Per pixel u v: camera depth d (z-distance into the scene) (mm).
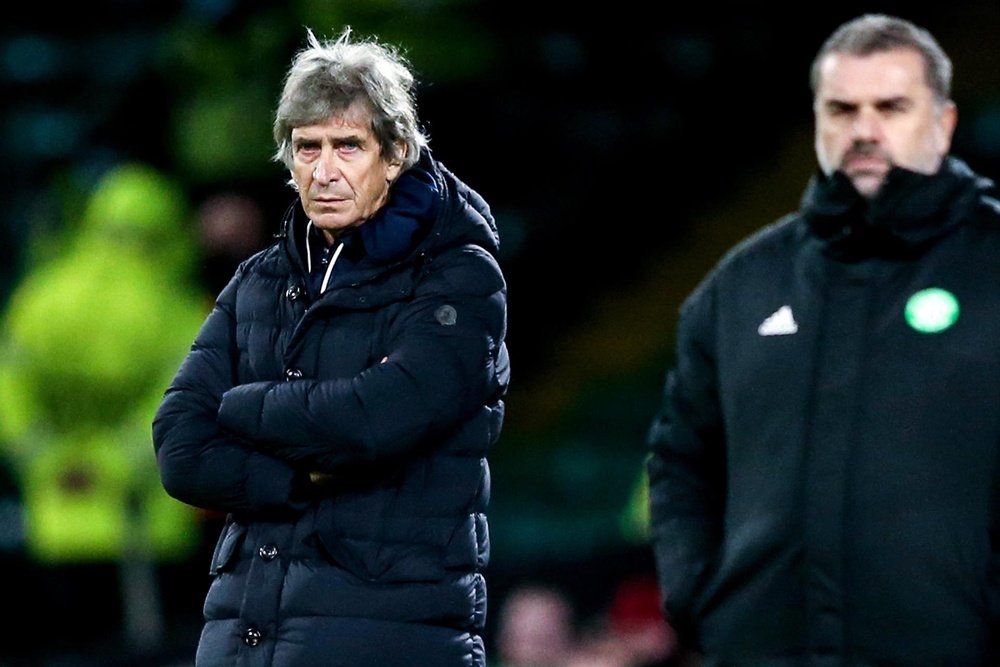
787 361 14406
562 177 40156
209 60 35938
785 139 41094
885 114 14234
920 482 13734
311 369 12766
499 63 36938
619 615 25297
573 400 39531
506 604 30234
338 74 12508
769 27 39750
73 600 29875
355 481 12617
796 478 14188
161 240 30125
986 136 38562
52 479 29406
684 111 40375
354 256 12859
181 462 12797
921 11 40094
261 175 35688
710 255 40719
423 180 12938
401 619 12453
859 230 14195
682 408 15289
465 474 12805
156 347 29516
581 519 36625
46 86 41594
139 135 37719
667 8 39469
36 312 29375
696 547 14930
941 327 13922
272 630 12477
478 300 12828
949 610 13648
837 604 13930
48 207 37875
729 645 14469
